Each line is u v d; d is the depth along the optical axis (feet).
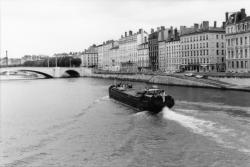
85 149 126.72
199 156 112.78
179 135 138.41
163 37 585.63
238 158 108.88
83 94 323.16
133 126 157.99
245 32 364.17
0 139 144.97
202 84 339.57
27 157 120.06
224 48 458.09
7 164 113.80
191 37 483.51
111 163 110.93
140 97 197.77
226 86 309.22
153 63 610.65
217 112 181.78
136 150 122.11
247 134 134.21
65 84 493.77
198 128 146.92
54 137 146.20
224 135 134.00
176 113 180.86
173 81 394.32
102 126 163.53
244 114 174.19
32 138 145.69
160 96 185.88
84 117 189.78
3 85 495.41
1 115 205.46
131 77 549.13
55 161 115.24
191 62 486.79
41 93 346.33
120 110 210.38
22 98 301.84
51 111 217.15
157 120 168.66
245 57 367.66
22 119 191.11
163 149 122.01
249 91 278.87
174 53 535.60
